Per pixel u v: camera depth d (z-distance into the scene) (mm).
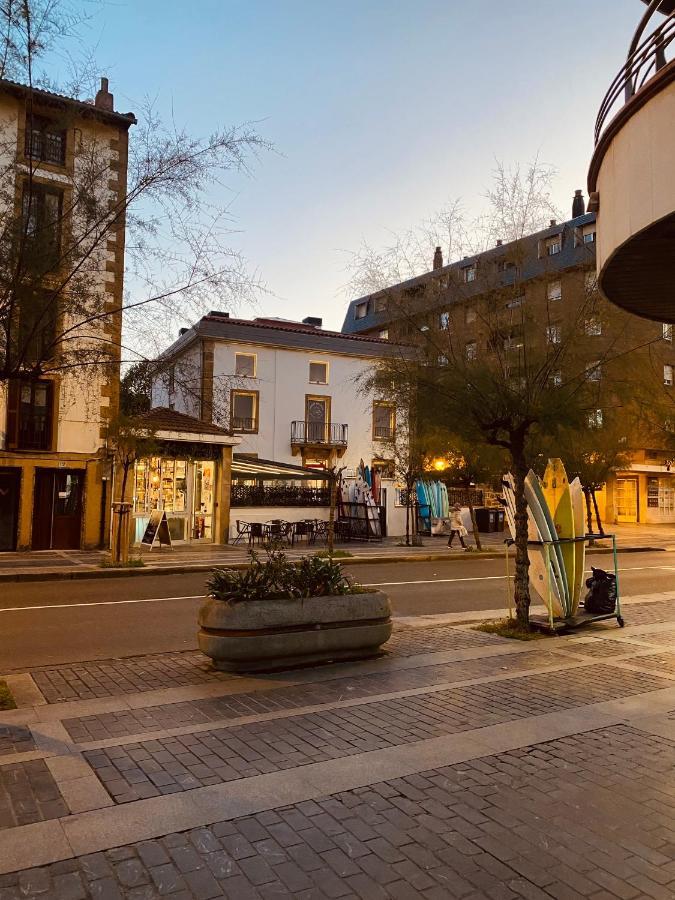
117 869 3178
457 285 9992
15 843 3383
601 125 6488
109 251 8867
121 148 8219
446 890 3064
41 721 5316
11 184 7133
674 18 5180
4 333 6520
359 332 51906
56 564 17359
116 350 8516
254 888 3051
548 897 3021
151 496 22781
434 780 4262
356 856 3336
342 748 4793
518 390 9539
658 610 11914
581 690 6445
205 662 7492
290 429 32094
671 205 5047
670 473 42969
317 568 7699
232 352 31125
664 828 3676
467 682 6684
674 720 5543
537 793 4098
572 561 10039
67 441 20844
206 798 3930
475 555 22406
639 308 7648
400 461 25078
